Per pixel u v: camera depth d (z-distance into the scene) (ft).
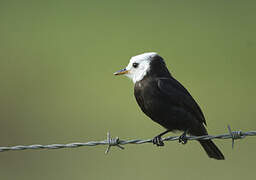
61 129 51.52
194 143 44.27
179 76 61.36
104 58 68.03
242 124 50.39
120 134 49.26
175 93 27.45
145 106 28.40
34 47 72.23
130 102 55.57
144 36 76.13
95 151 46.42
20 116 54.13
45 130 51.52
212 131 48.98
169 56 67.41
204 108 53.72
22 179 43.86
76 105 55.88
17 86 60.34
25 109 55.42
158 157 44.29
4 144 49.96
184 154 44.21
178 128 28.04
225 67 63.93
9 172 44.98
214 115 52.21
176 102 27.45
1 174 44.70
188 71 62.44
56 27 80.79
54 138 50.34
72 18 84.74
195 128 27.81
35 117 53.98
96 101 56.34
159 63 28.86
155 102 27.76
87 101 56.39
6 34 77.00
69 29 79.92
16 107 55.72
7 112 54.95
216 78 60.49
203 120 28.19
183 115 27.48
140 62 28.89
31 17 84.43
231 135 23.76
